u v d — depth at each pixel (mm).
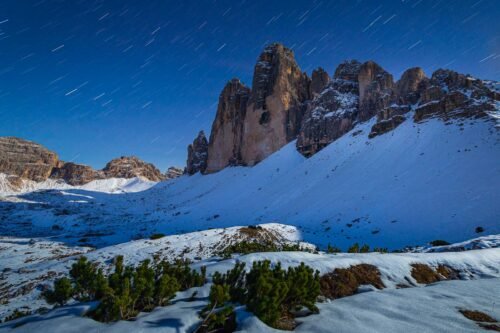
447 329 7121
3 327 6480
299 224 53938
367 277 12133
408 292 10758
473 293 10766
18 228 96438
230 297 7457
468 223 35375
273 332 6316
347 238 41406
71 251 47875
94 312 6754
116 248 34188
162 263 10211
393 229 40688
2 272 33125
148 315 6801
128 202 165750
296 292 8047
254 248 21234
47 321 6289
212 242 35875
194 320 6477
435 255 15516
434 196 44969
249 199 91562
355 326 7137
